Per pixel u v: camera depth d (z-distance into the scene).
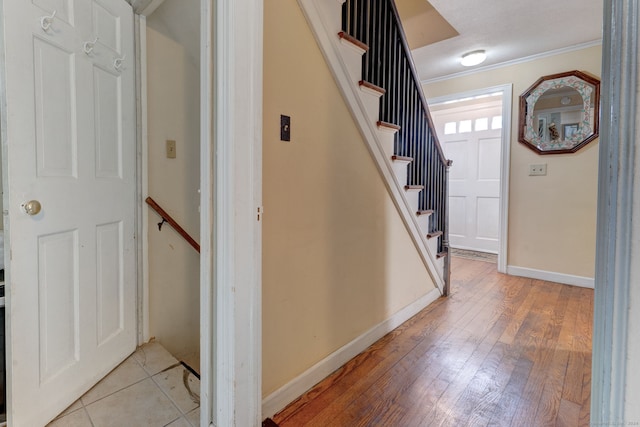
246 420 1.16
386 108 2.04
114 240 1.63
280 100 1.33
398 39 2.15
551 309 2.51
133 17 1.73
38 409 1.22
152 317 1.92
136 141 1.79
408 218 2.24
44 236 1.25
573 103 3.04
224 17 1.05
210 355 1.18
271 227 1.33
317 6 1.44
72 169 1.38
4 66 1.09
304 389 1.50
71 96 1.36
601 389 0.43
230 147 1.07
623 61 0.40
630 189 0.39
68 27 1.33
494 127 4.47
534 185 3.30
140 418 1.31
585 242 3.05
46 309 1.26
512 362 1.76
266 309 1.33
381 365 1.73
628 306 0.40
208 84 1.10
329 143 1.58
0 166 1.36
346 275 1.75
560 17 2.50
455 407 1.41
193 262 2.07
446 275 2.82
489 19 2.53
